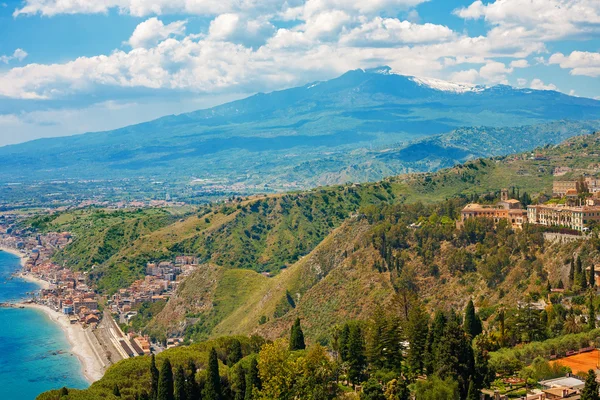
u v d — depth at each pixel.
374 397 198.38
